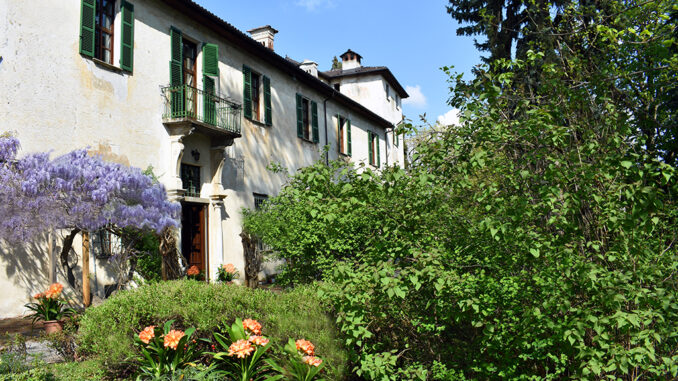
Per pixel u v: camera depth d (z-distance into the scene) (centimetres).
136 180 773
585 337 384
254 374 413
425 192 405
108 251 909
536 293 373
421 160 415
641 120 489
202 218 1221
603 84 442
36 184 672
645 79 493
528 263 379
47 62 841
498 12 1096
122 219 739
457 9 1254
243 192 1377
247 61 1454
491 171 422
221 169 1260
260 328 433
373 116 2489
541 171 407
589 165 353
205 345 455
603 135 407
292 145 1683
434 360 429
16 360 444
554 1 592
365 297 378
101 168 742
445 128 447
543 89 443
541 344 361
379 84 2861
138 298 465
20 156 777
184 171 1178
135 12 1038
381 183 391
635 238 354
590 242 349
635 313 322
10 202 661
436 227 430
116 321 452
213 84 1246
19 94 792
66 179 696
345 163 691
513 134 400
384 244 409
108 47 994
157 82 1084
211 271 1223
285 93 1670
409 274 361
